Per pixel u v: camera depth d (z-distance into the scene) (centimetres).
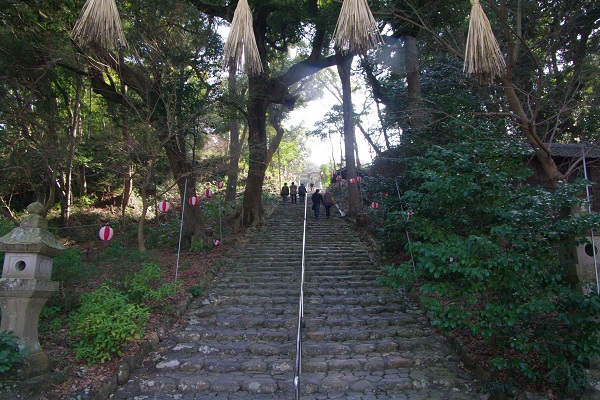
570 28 999
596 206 1234
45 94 1238
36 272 505
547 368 494
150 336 641
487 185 511
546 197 489
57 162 1170
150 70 1041
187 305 790
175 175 1238
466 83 1129
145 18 989
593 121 1034
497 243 489
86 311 584
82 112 1602
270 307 797
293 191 2491
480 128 575
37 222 519
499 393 476
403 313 760
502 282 475
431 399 496
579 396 442
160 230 1466
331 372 566
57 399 473
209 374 563
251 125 1504
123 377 536
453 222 543
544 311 443
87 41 388
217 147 2284
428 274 523
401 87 1289
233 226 1504
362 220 1534
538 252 479
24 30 1009
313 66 1468
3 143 1179
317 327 703
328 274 990
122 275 787
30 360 485
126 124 1087
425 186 513
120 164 1177
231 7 1223
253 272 1009
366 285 905
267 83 1400
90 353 554
